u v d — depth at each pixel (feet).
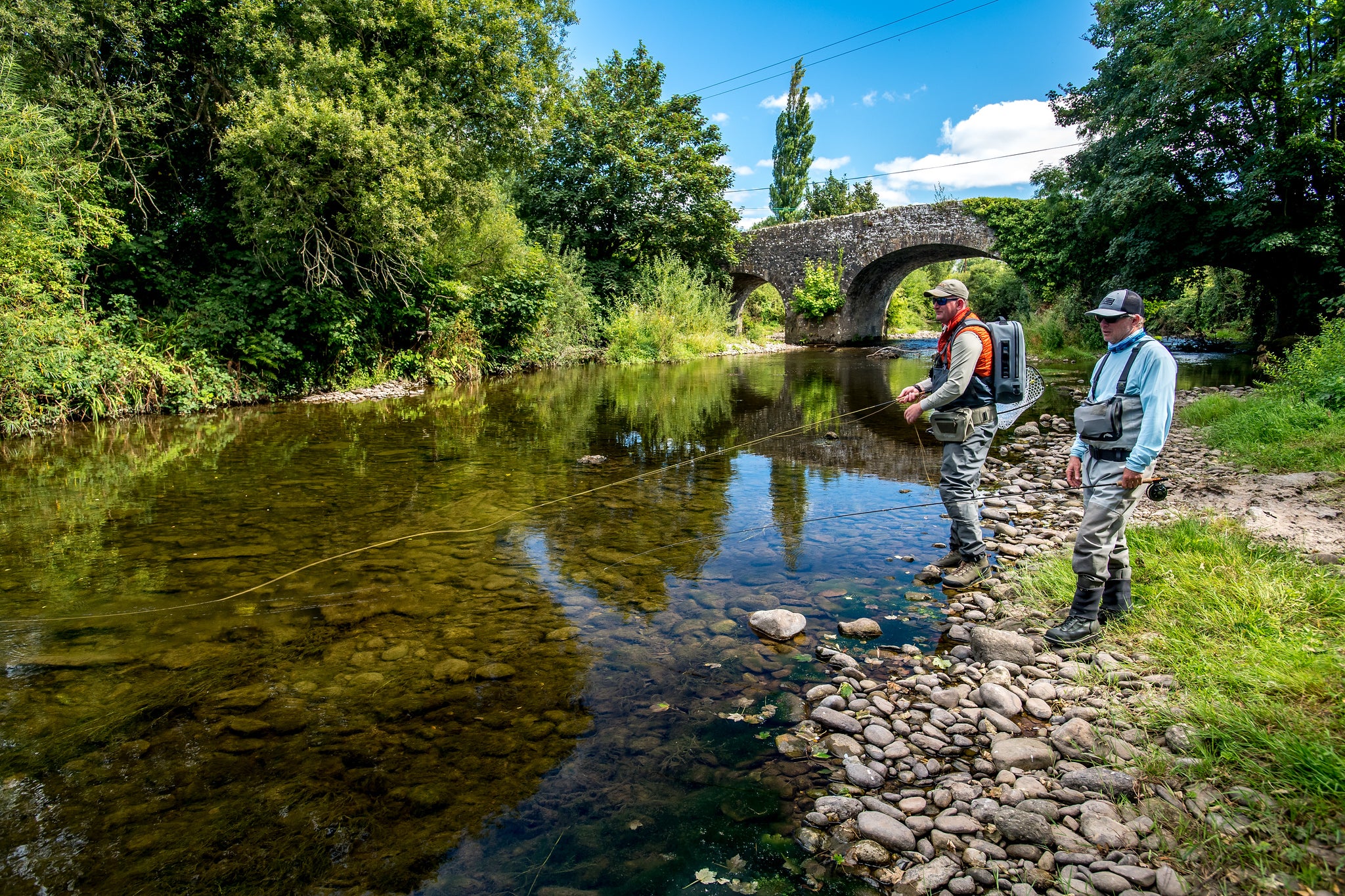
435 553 13.56
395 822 6.11
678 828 6.07
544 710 8.00
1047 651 9.27
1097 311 9.29
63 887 5.28
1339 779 5.74
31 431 26.61
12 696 8.22
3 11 27.40
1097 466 9.28
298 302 36.88
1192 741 6.69
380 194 35.37
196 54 35.70
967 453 12.09
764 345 96.84
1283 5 38.65
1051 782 6.59
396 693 8.36
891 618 10.61
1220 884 5.13
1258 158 41.65
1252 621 8.75
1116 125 48.11
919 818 6.17
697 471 20.92
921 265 100.17
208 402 33.60
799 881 5.47
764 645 9.70
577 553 13.62
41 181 25.79
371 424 29.81
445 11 39.47
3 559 13.01
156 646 9.59
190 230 37.42
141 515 15.96
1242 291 68.49
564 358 62.85
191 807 6.27
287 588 11.73
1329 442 17.38
